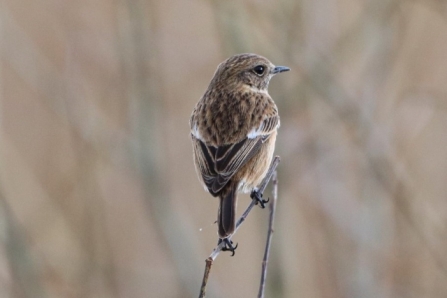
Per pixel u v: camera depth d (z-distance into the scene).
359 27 14.98
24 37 14.71
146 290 14.38
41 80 14.62
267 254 8.30
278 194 14.48
